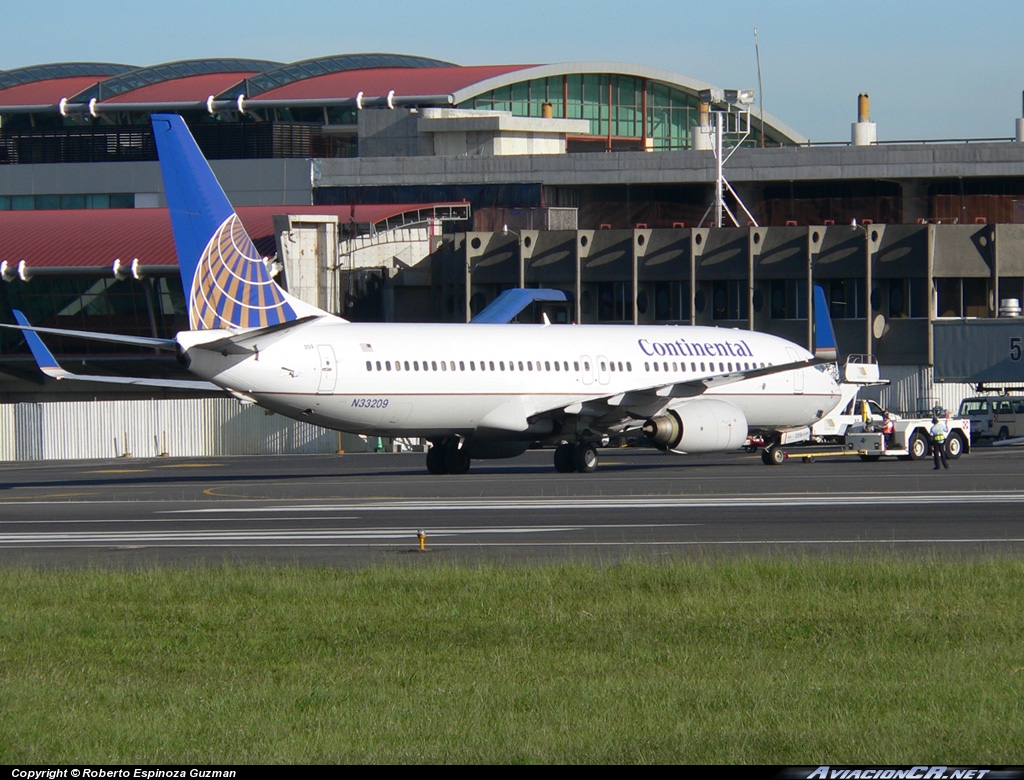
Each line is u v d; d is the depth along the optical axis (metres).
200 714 43.53
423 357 153.62
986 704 43.41
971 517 105.31
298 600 65.12
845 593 65.69
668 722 41.56
